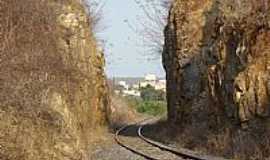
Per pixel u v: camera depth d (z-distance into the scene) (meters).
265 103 26.14
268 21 27.55
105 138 41.62
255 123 26.52
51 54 25.42
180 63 42.72
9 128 17.95
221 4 33.62
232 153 26.56
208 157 26.00
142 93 132.38
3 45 21.02
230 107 29.81
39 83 21.64
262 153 24.55
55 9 31.14
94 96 45.31
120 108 81.75
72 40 35.25
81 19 40.00
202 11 42.56
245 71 27.78
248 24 28.95
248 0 29.95
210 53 34.59
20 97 19.61
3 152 17.08
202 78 36.97
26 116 19.33
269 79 26.25
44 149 18.89
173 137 40.03
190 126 37.19
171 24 46.88
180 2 45.03
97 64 48.91
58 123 20.70
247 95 27.23
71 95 28.59
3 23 22.12
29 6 24.34
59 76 25.42
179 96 42.84
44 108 20.61
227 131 29.05
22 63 21.52
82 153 21.44
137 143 37.22
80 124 30.45
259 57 27.36
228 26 31.23
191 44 41.91
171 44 47.19
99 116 48.88
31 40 23.41
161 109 106.69
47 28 26.77
